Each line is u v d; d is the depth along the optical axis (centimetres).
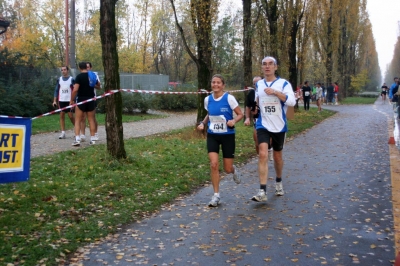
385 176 890
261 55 2295
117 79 924
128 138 1398
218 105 685
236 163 1045
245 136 1466
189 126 1814
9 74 2134
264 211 659
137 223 612
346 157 1124
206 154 1105
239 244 528
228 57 3500
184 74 5456
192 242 538
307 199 723
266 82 711
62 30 3703
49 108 2148
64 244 520
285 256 491
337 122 2216
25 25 3662
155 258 491
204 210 669
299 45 3056
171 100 2817
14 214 603
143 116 2356
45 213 620
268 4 2206
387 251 501
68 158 978
